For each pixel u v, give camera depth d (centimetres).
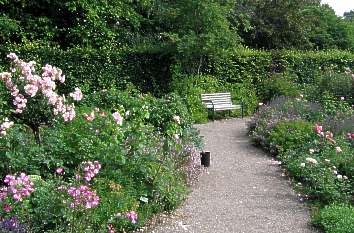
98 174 617
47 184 554
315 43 2478
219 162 971
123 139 682
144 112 934
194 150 877
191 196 743
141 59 1714
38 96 715
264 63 1841
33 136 722
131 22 1998
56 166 633
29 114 716
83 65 1639
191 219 646
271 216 663
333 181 740
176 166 776
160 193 658
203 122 1501
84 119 729
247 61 1816
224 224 631
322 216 623
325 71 1780
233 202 720
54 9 1919
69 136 678
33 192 534
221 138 1234
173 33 1691
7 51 1549
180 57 1675
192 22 1641
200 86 1691
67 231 497
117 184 600
